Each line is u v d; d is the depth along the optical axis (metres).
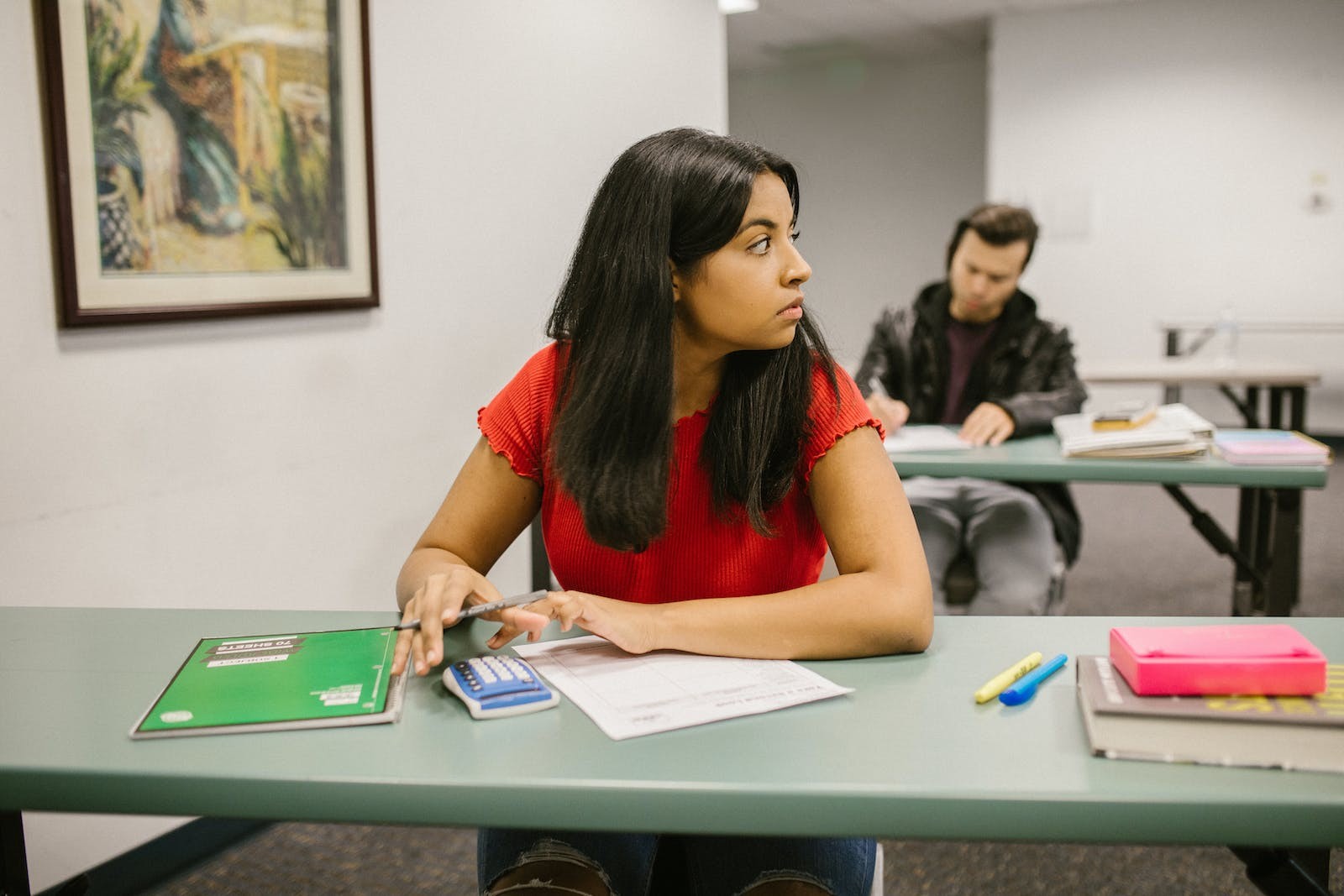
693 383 1.07
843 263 9.02
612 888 0.92
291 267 2.01
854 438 1.06
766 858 0.92
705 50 3.38
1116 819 0.70
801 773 0.74
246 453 1.97
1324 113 6.33
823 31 7.33
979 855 1.93
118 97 1.67
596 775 0.74
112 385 1.72
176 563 1.85
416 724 0.83
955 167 8.48
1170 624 1.08
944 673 0.94
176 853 1.88
